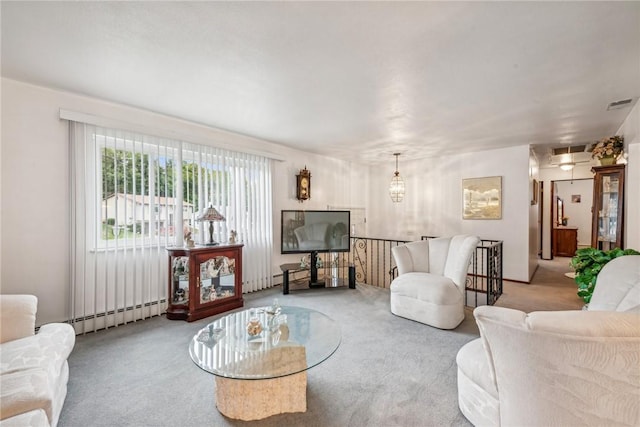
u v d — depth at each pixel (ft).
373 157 18.90
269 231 14.66
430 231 19.22
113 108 9.69
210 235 11.27
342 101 9.37
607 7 4.99
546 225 23.97
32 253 8.38
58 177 8.77
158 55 6.66
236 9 5.09
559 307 11.60
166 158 10.98
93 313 9.23
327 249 15.16
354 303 12.12
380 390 6.11
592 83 8.05
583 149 16.71
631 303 5.02
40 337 5.51
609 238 12.58
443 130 12.71
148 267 10.44
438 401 5.74
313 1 4.86
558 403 3.48
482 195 16.93
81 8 5.07
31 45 6.27
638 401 3.12
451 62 6.92
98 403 5.69
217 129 12.51
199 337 6.35
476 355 5.08
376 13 5.17
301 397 5.48
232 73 7.50
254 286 13.92
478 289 14.49
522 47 6.27
